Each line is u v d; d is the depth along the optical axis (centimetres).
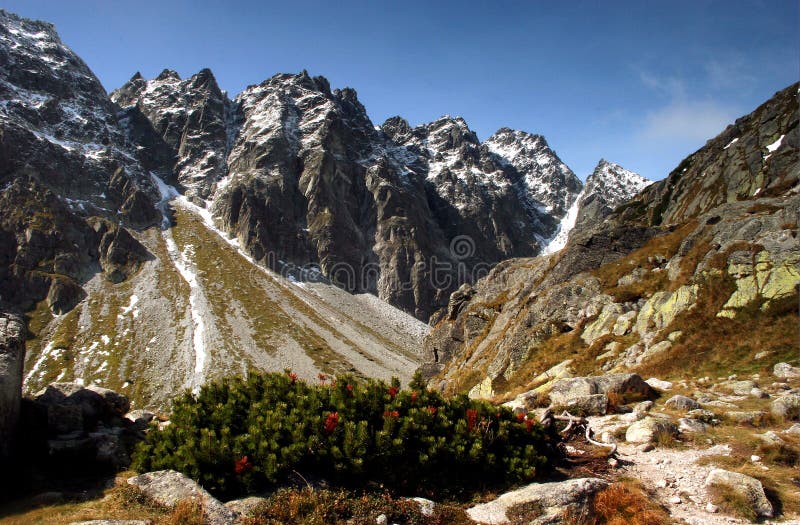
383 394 1293
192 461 1026
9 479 1046
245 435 1102
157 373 14525
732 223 3741
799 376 2164
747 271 3206
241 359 15912
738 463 1273
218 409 1238
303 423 1119
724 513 1048
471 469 1158
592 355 3481
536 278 5716
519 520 964
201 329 17662
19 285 18112
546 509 987
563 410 1862
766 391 2000
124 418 1482
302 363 16475
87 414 1355
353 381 1316
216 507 920
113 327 17075
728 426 1585
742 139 7656
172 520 857
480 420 1261
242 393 1345
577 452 1395
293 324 19775
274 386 1358
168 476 1014
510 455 1203
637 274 4209
